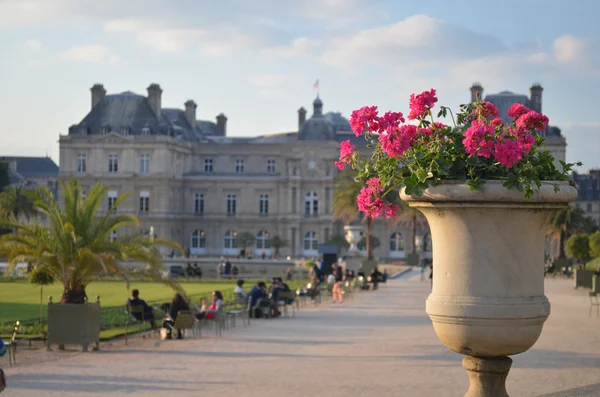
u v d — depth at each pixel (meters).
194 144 165.25
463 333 11.85
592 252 83.69
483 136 11.53
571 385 22.97
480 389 12.23
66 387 23.03
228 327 40.34
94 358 29.16
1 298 61.72
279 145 163.62
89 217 34.25
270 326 40.91
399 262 132.25
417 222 131.38
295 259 137.00
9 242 34.03
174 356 29.58
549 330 37.62
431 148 12.01
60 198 151.12
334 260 89.75
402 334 36.62
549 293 66.50
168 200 150.38
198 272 100.38
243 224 155.12
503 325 11.68
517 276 11.82
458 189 11.62
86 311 31.05
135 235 35.81
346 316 46.72
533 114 11.83
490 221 11.76
